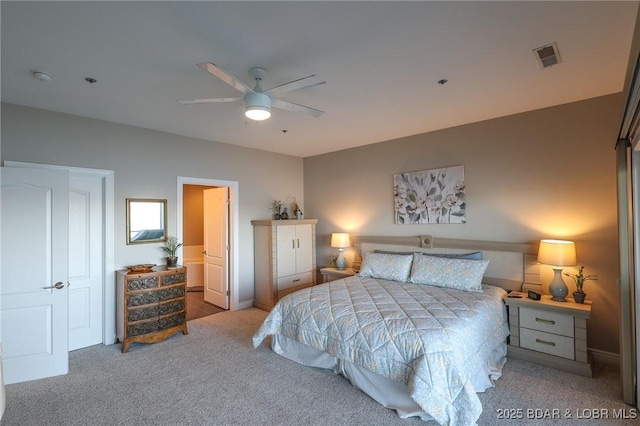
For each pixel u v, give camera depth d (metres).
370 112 3.60
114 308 3.79
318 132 4.42
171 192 4.35
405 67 2.53
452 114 3.70
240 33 2.04
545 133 3.50
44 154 3.37
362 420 2.29
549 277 3.46
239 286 5.15
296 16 1.87
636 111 1.83
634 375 2.41
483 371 2.66
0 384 1.04
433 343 2.27
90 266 3.69
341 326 2.75
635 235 2.41
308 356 3.10
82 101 3.16
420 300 3.08
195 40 2.12
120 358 3.33
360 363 2.55
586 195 3.26
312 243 5.68
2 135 3.15
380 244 4.89
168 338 3.87
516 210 3.71
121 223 3.89
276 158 5.74
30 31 2.00
